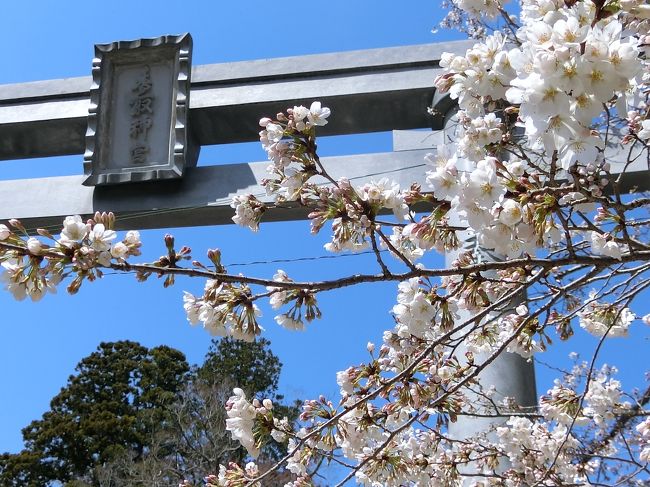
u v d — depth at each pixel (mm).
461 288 2594
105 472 15000
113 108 5348
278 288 2426
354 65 5426
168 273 2107
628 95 1928
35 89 5766
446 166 2062
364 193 2287
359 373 2908
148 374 19000
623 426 4402
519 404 4234
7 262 1971
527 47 1739
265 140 2408
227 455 13977
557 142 1779
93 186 5156
